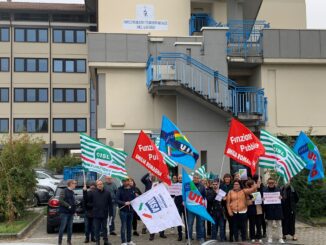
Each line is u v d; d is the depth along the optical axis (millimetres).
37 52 57562
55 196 14914
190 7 25766
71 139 57188
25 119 56812
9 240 13750
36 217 17953
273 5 33531
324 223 15867
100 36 22969
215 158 22125
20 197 16938
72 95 57688
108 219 13508
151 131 22734
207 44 22891
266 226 13883
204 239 13141
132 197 12703
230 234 13094
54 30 58000
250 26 25453
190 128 22141
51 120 57094
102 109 23062
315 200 16797
